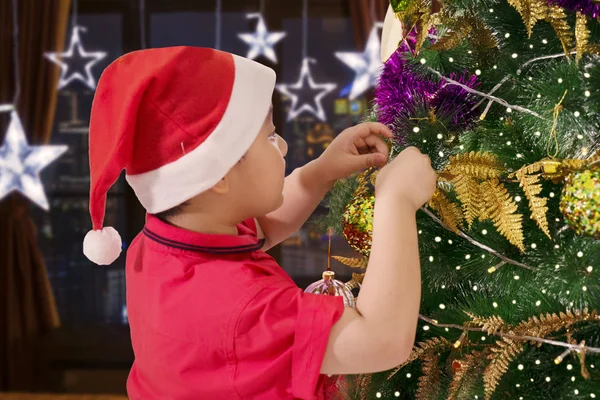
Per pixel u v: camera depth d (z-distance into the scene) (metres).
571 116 0.64
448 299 0.82
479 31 0.70
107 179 0.67
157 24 3.13
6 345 2.95
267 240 0.91
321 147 3.22
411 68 0.78
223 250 0.69
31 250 3.00
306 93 3.19
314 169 0.85
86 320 3.14
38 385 2.98
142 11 3.11
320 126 3.21
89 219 3.15
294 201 0.88
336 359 0.60
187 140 0.66
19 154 3.00
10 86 2.99
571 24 0.68
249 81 0.68
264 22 3.12
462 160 0.65
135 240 0.81
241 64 0.69
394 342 0.59
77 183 3.15
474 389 0.69
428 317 0.80
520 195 0.70
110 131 0.69
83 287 3.16
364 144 0.82
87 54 3.11
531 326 0.62
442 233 0.79
